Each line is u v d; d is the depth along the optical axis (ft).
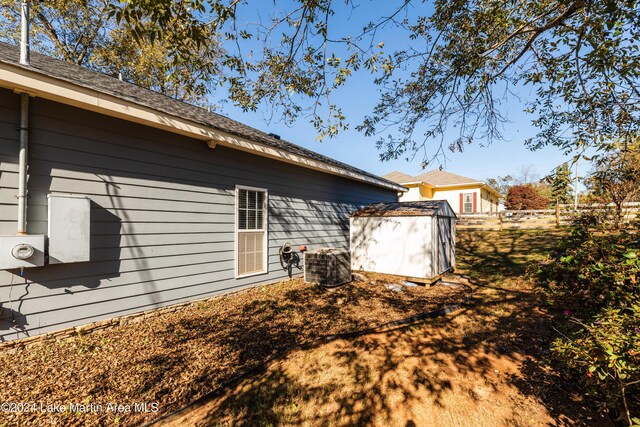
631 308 6.51
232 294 17.76
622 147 9.66
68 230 10.82
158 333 12.05
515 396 8.26
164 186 14.38
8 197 9.89
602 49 9.36
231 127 19.62
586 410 7.58
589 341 5.99
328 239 26.96
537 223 46.24
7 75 8.98
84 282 11.57
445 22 12.10
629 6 8.16
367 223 25.95
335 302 17.01
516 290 19.26
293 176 23.04
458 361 10.25
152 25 8.20
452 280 22.62
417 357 10.55
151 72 38.96
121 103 11.64
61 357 9.77
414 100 14.93
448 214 26.50
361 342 11.83
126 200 12.92
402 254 23.57
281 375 9.41
